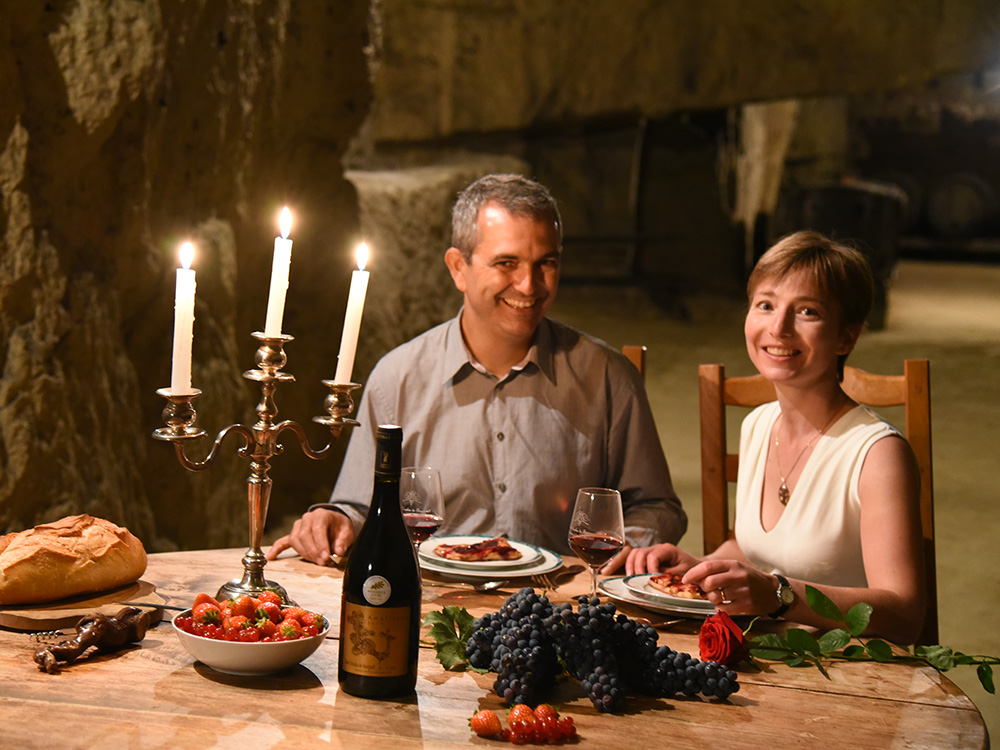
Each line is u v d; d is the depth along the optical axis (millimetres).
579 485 2297
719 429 2391
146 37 3064
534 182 2225
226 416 4035
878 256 11742
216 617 1390
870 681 1475
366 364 5500
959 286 17016
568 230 11250
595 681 1330
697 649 1574
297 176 4926
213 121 3787
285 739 1205
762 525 2092
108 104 2996
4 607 1549
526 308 2191
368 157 8031
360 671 1326
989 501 5637
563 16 9336
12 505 2816
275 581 1815
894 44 8992
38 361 2879
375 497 1345
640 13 9328
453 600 1765
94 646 1422
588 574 1953
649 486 2322
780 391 2055
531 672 1331
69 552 1593
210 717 1255
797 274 1975
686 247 11562
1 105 2750
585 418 2297
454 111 9375
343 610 1346
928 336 11312
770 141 14609
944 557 4715
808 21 9102
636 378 2352
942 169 23328
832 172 16594
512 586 1855
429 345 2326
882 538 1843
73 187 3055
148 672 1387
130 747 1169
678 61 9406
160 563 1883
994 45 8875
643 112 9547
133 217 3322
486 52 9320
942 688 1451
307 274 5031
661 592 1747
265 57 4262
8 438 2801
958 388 8734
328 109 4996
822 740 1270
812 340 1965
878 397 2305
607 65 9438
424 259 6410
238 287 4465
